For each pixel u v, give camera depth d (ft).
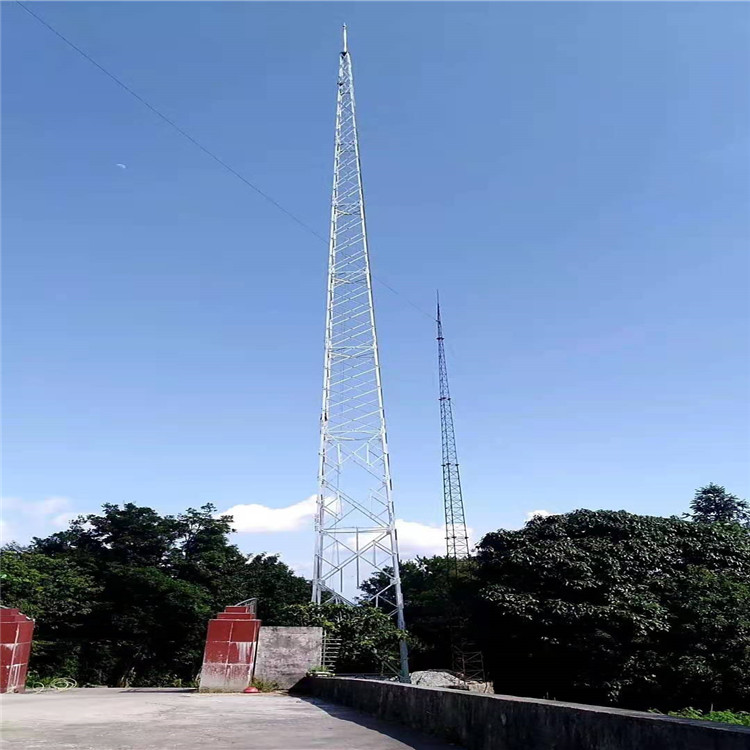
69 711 37.09
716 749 12.13
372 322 108.27
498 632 93.30
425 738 26.40
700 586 81.00
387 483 99.86
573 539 93.35
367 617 84.79
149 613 128.06
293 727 30.37
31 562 122.01
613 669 78.74
